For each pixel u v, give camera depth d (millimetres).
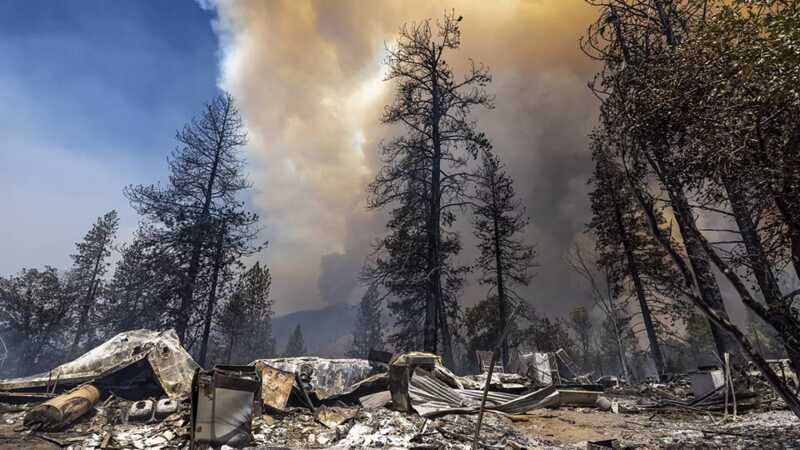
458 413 8398
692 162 3988
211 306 26047
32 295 31375
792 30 3740
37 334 31172
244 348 50469
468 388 10219
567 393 9844
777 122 4008
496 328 30172
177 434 6609
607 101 4367
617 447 6137
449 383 9938
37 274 32375
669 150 4012
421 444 6324
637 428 7898
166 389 8719
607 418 8812
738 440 6234
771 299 4062
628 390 13906
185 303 24578
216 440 6062
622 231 24891
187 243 26062
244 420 6406
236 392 6469
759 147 4012
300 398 9078
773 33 3846
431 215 21500
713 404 9867
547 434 7523
